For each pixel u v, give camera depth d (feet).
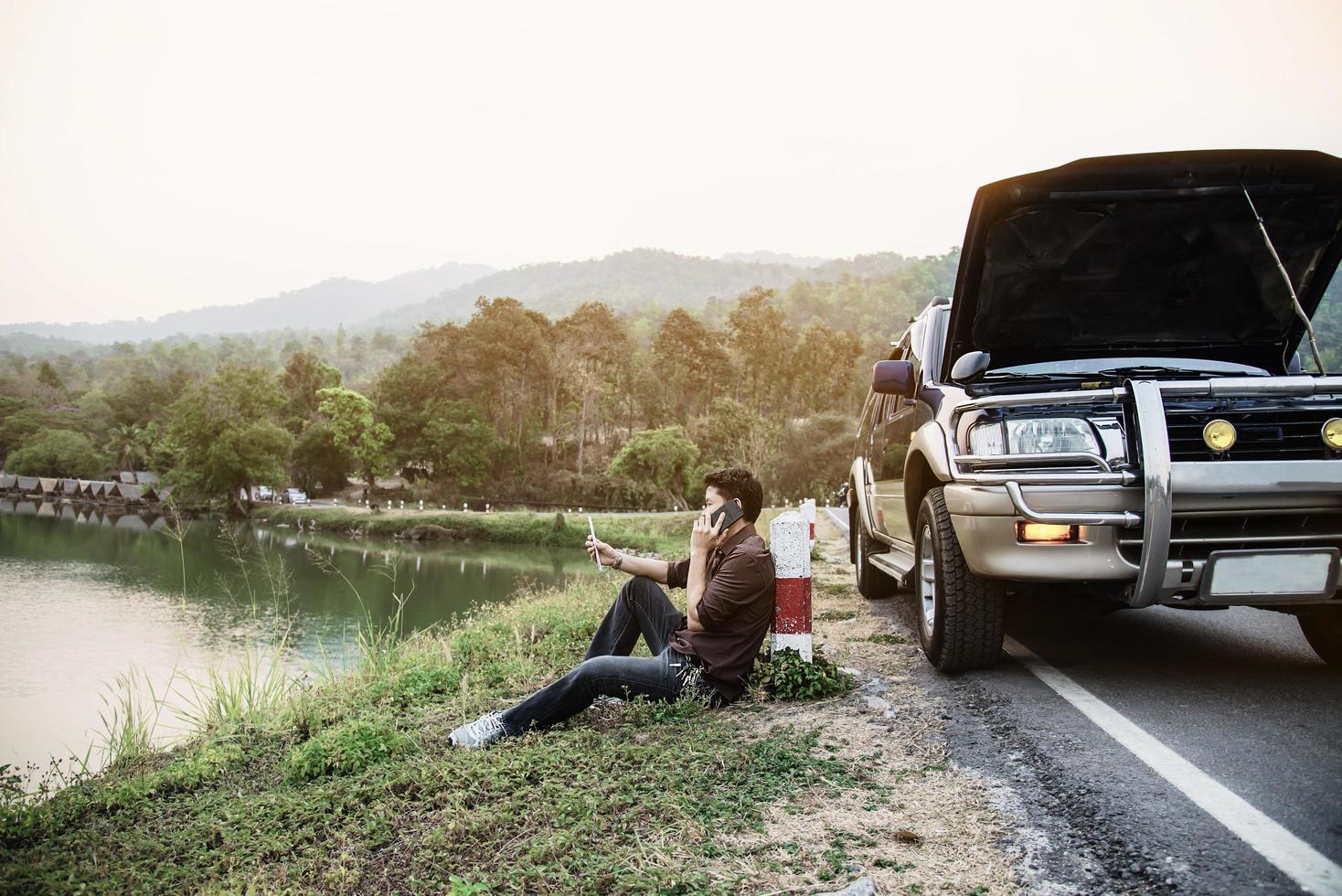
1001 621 14.56
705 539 14.55
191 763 16.25
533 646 22.00
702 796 10.49
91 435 486.79
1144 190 14.39
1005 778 10.48
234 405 316.81
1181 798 9.39
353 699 19.74
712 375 415.23
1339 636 14.19
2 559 185.68
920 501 17.31
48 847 12.06
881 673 16.06
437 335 399.03
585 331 401.70
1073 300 16.16
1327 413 12.38
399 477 425.28
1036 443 13.15
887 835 9.23
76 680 76.48
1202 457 12.34
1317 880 7.50
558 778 11.41
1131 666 15.23
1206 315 16.46
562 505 313.12
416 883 9.15
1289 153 13.58
